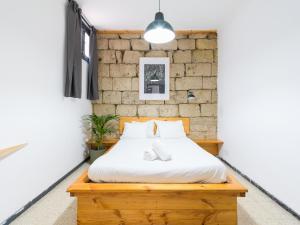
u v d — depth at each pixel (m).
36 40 2.10
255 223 1.74
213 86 4.13
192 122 4.14
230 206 1.64
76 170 3.20
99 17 3.45
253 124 2.65
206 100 4.13
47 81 2.33
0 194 1.65
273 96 2.21
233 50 3.32
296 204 1.85
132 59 4.13
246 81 2.85
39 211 1.92
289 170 1.95
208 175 1.71
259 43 2.50
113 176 1.72
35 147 2.11
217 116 4.12
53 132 2.48
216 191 1.60
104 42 4.11
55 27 2.50
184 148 2.56
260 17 2.48
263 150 2.40
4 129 1.66
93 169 1.74
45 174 2.30
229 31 3.49
